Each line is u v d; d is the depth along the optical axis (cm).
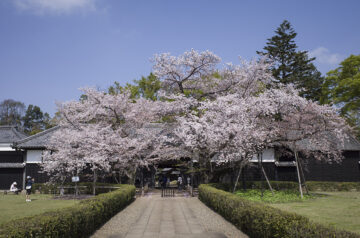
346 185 2442
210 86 2311
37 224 583
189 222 1048
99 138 1955
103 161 1903
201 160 2070
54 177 2423
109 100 2098
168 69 2088
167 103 2092
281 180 2619
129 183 2242
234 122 1667
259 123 1858
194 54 2066
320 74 4891
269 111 1758
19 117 6406
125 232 892
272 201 1584
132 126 2267
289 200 1622
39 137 2744
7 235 498
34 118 6538
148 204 1572
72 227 730
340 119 1808
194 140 1781
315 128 1830
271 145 1969
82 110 2208
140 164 2178
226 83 2164
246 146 1678
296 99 1747
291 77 3938
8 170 2733
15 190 2412
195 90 2367
